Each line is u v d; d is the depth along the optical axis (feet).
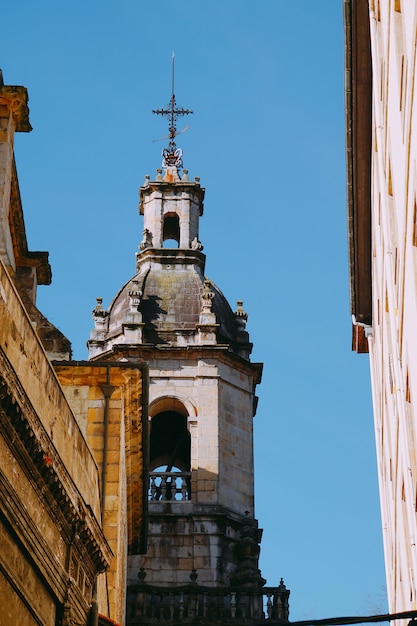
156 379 203.51
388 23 90.74
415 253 83.46
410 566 107.04
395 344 101.96
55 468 82.02
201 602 187.52
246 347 211.00
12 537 77.10
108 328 212.43
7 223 109.70
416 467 95.86
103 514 113.19
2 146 107.65
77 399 117.19
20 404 76.02
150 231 223.71
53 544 84.43
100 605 103.91
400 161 88.43
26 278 121.60
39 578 81.92
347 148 120.78
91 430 115.96
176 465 208.85
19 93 108.06
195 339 207.82
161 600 188.14
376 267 122.01
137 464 129.80
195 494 195.21
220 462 197.88
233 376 206.28
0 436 75.31
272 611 188.65
